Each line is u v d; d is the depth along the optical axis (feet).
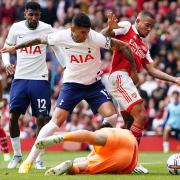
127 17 156.76
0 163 82.64
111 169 56.85
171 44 148.05
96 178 52.08
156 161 88.02
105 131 56.24
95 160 56.29
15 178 52.95
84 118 124.06
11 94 72.13
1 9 163.43
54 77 133.90
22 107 71.97
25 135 122.52
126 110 65.51
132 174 57.88
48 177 52.90
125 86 65.16
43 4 160.45
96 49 62.08
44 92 71.72
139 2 162.91
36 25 72.13
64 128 123.95
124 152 56.59
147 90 133.59
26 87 71.56
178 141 124.16
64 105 62.85
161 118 127.13
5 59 71.51
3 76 133.18
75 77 62.95
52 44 62.18
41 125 71.82
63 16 154.10
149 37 148.46
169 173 60.29
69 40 61.57
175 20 155.33
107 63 133.49
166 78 66.69
